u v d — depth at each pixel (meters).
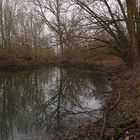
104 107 13.30
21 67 42.09
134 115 9.21
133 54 17.73
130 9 17.11
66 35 17.61
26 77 31.92
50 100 17.77
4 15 45.09
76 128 10.59
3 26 44.38
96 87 21.48
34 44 48.28
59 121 12.10
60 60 45.69
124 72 22.61
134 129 7.95
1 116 14.03
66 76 31.92
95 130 9.58
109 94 17.31
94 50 23.62
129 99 12.10
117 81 21.06
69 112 13.61
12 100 18.48
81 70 37.66
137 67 16.92
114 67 32.12
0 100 18.50
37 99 18.45
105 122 9.65
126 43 19.12
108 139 8.23
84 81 26.19
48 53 48.69
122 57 20.23
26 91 22.05
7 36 44.28
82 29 17.66
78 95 18.56
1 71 38.31
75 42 19.41
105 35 19.88
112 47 19.61
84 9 17.61
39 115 13.81
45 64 47.50
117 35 19.22
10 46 44.34
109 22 17.72
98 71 35.19
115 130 8.56
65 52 38.91
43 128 11.38
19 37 46.84
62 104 16.06
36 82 27.62
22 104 17.00
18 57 45.53
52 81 28.17
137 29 18.17
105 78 27.05
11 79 29.89
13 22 46.09
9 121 13.00
